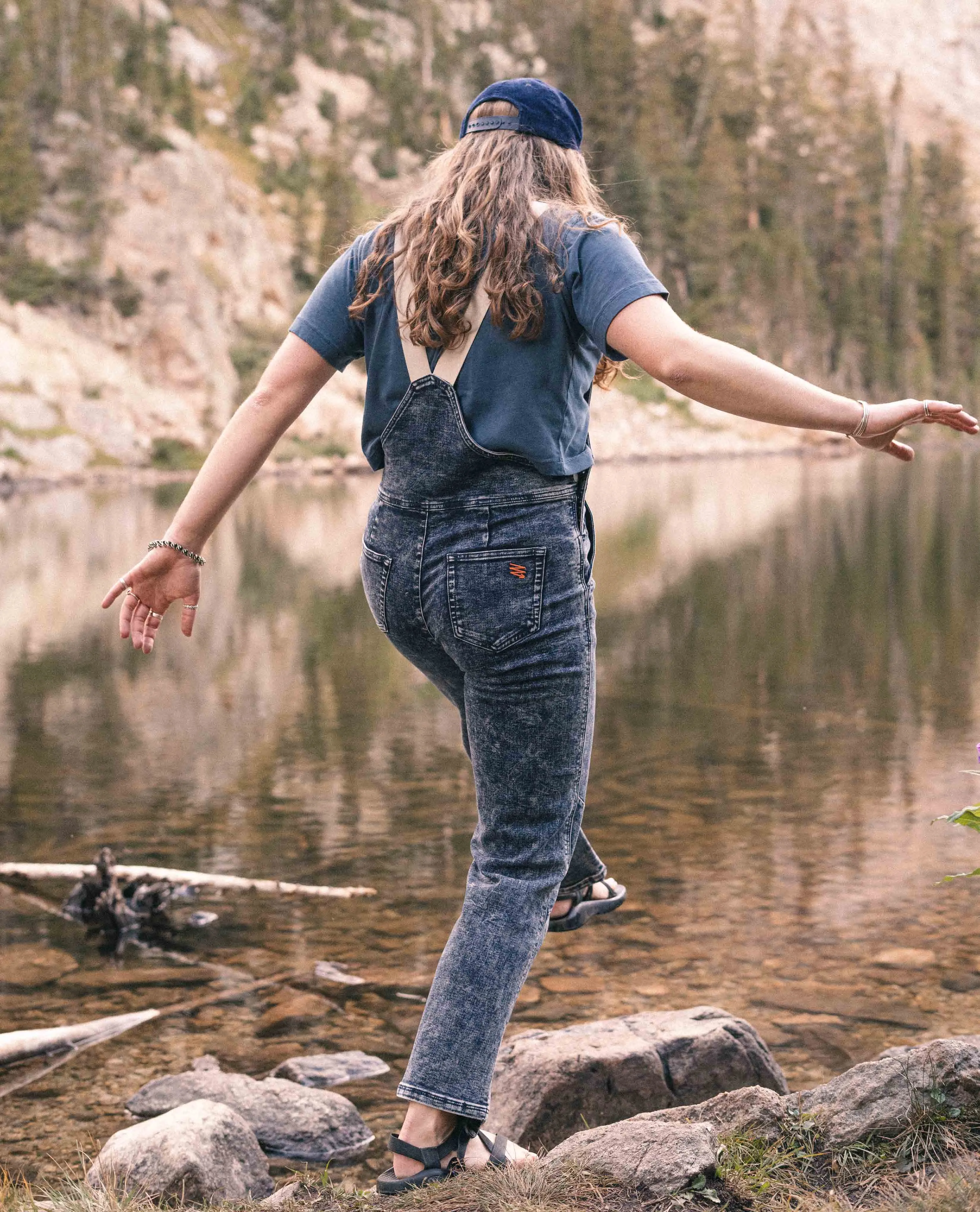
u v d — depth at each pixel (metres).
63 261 52.12
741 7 123.31
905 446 1.83
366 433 1.89
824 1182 1.81
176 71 79.38
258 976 3.86
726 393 1.67
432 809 5.85
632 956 3.85
